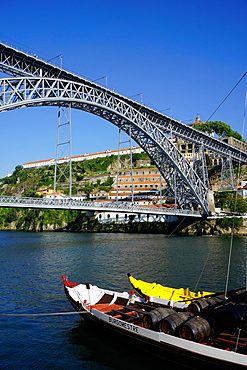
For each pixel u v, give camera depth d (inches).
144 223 3932.1
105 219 4325.8
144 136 2866.6
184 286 1042.1
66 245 2293.3
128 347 581.0
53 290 988.6
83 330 673.0
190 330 498.0
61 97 2046.0
